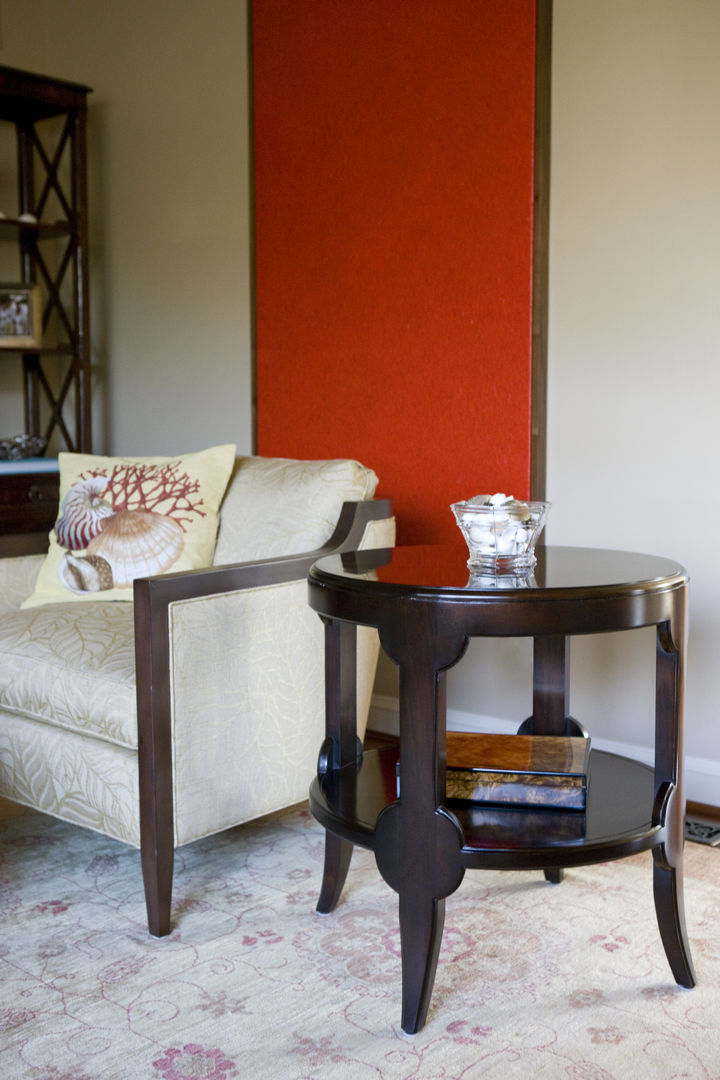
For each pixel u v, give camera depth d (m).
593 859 1.48
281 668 2.05
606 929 1.84
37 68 3.71
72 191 3.36
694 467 2.36
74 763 1.98
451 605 1.46
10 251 3.68
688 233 2.31
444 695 1.52
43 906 1.93
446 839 1.48
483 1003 1.59
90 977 1.68
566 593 1.46
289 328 3.06
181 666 1.85
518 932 1.82
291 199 3.01
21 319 3.30
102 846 2.21
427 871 1.50
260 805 2.04
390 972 1.70
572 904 1.94
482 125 2.59
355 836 1.59
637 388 2.42
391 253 2.80
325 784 1.77
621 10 2.36
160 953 1.76
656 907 1.63
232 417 3.28
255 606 1.99
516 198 2.54
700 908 1.90
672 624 1.58
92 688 1.94
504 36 2.52
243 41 3.11
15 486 3.26
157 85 3.37
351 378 2.92
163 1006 1.59
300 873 2.08
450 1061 1.45
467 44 2.59
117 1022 1.55
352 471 2.29
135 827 1.87
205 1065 1.44
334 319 2.94
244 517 2.39
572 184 2.47
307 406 3.04
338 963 1.72
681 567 1.68
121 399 3.63
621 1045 1.48
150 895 1.82
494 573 1.63
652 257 2.37
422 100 2.69
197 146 3.28
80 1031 1.52
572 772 1.61
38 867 2.11
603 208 2.43
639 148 2.37
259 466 2.47
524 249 2.54
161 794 1.81
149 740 1.80
